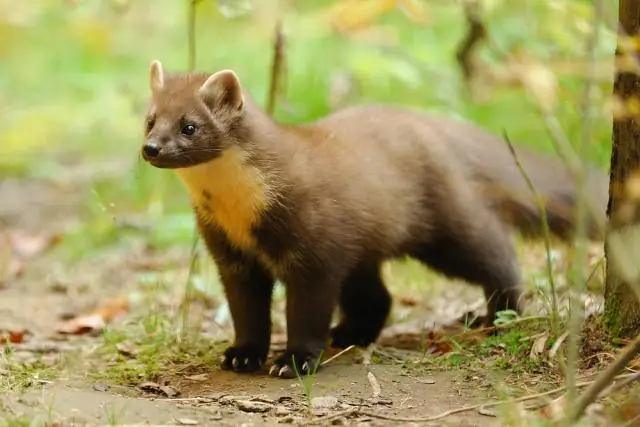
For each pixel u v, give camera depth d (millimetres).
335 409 8273
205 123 9453
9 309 12883
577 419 6945
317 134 10312
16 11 26094
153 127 9516
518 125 17016
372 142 10617
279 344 11023
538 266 12742
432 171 10828
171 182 17516
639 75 8406
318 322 9773
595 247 12422
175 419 8000
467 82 13242
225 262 10008
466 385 8766
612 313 8922
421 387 8828
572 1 12125
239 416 8148
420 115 11383
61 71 26281
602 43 11305
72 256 15734
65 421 7828
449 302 12391
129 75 25016
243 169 9523
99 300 13305
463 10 13656
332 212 9727
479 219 10922
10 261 15445
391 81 18297
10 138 22812
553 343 9055
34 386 8930
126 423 7859
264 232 9641
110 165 21219
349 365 9758
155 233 16219
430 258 11188
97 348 10539
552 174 11617
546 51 13461
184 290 12977
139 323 11406
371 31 17156
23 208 19078
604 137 13609
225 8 11836
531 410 7703
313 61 19172
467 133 11422
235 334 10070
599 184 11789
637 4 8438
